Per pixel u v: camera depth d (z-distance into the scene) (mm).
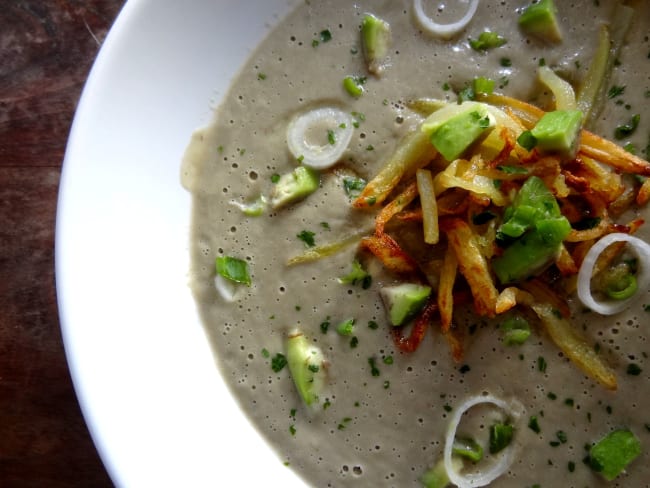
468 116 153
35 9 180
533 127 158
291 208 167
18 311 179
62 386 178
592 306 156
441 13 166
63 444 177
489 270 158
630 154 155
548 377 161
